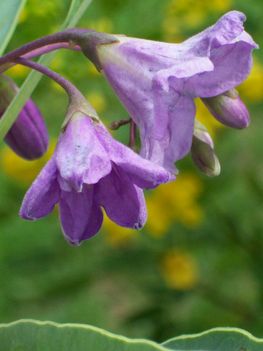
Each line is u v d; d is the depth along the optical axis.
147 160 0.17
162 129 0.17
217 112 0.18
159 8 0.36
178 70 0.17
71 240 0.17
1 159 0.39
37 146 0.22
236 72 0.18
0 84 0.21
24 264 0.39
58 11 0.31
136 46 0.18
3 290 0.39
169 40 0.36
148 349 0.17
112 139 0.17
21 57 0.18
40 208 0.17
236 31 0.17
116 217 0.17
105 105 0.36
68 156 0.17
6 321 0.39
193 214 0.39
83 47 0.18
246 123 0.18
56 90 0.34
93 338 0.17
